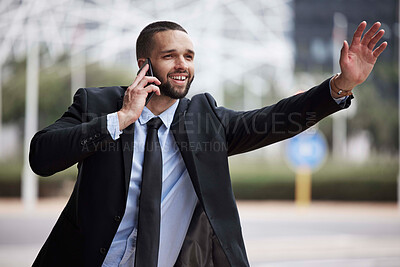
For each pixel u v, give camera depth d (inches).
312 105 132.1
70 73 1498.5
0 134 1573.6
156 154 134.2
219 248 140.9
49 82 1462.8
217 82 1934.1
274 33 2016.5
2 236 585.0
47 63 1518.2
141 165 135.0
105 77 1555.1
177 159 138.8
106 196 130.4
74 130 126.0
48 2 1713.8
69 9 1736.0
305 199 1093.1
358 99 1718.8
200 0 1979.6
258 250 539.5
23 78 1493.6
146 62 133.6
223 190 135.4
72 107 139.3
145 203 130.3
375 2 1979.6
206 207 132.8
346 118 1707.7
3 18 1690.5
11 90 1491.1
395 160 1475.1
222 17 1990.7
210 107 143.3
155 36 137.2
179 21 1958.7
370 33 126.0
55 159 125.7
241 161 1405.0
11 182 1149.1
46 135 128.0
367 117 1710.1
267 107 141.3
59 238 134.3
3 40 1688.0
